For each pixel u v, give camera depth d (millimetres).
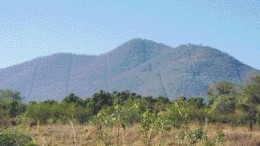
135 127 28328
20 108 52219
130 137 27531
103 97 62062
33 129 34438
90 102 60281
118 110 18812
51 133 32125
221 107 53000
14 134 24312
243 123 47938
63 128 33719
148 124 19734
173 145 25234
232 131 36594
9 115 44250
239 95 58562
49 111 43531
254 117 49125
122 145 22359
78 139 28922
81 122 43594
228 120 47500
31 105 45531
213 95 71250
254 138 34531
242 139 34375
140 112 19906
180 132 21562
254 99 55219
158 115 20250
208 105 61500
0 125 37438
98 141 22234
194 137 21438
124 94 63812
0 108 46688
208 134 30906
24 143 24312
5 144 23609
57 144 28469
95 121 19000
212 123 42875
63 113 44062
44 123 41562
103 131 20062
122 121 18797
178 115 26312
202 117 42656
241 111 51844
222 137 24297
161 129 19969
